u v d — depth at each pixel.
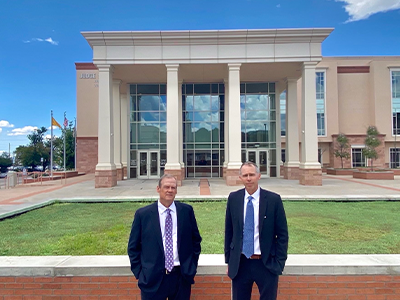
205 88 24.45
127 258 4.30
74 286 4.01
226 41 18.36
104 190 16.11
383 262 4.06
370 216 8.72
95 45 18.34
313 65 18.30
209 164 24.33
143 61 18.45
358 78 35.44
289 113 22.39
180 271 3.19
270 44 18.41
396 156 35.09
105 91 18.33
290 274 4.00
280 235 3.22
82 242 6.20
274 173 23.94
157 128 24.38
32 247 5.91
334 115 34.72
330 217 8.61
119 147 23.08
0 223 8.18
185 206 3.38
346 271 3.97
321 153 35.44
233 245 3.30
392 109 34.66
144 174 24.33
